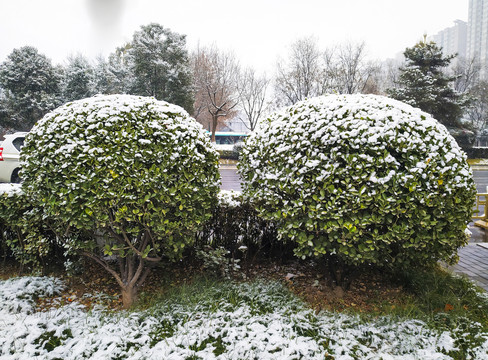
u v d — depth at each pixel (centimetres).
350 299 331
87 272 379
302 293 337
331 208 261
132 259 322
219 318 276
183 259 395
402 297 331
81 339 249
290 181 285
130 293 314
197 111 3103
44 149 278
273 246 420
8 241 368
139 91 2216
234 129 4709
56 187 270
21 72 2473
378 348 247
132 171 267
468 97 2305
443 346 246
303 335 257
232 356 230
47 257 387
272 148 314
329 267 341
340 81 2725
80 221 276
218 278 353
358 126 271
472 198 291
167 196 272
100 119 281
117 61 3081
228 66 3244
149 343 247
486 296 333
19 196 347
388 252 292
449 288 338
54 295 336
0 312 288
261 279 355
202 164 308
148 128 284
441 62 2389
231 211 391
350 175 263
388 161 259
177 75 2181
